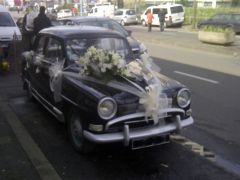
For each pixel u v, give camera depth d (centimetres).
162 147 458
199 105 638
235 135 503
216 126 536
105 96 384
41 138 486
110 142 390
